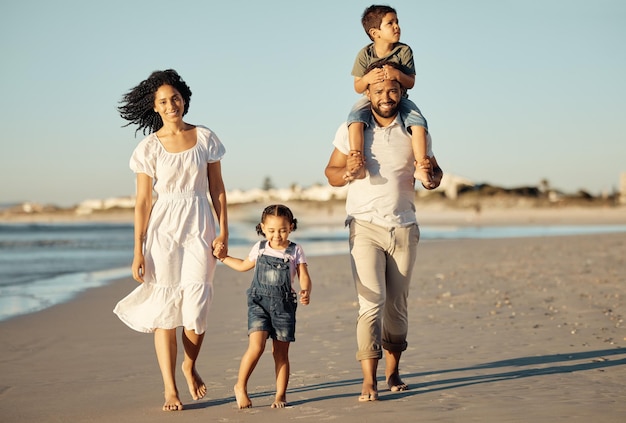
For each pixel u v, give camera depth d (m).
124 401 5.06
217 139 5.24
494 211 119.44
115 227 98.25
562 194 133.00
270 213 4.80
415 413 4.33
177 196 5.03
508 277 13.15
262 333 4.70
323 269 16.95
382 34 5.39
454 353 6.44
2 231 75.00
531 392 4.82
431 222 79.25
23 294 13.04
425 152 5.04
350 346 6.99
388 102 5.07
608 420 4.03
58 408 4.88
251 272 16.67
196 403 4.94
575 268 14.47
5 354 7.08
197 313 4.88
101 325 9.04
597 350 6.33
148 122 5.30
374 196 5.09
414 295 10.85
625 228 49.19
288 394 5.11
